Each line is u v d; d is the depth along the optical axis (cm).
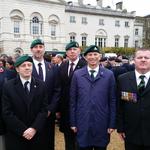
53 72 557
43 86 467
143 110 404
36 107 454
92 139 452
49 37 4644
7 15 4216
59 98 553
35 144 462
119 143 698
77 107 462
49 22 4631
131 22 5922
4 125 489
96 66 463
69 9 5091
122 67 999
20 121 440
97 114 448
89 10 5331
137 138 409
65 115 566
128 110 415
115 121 446
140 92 407
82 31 5288
